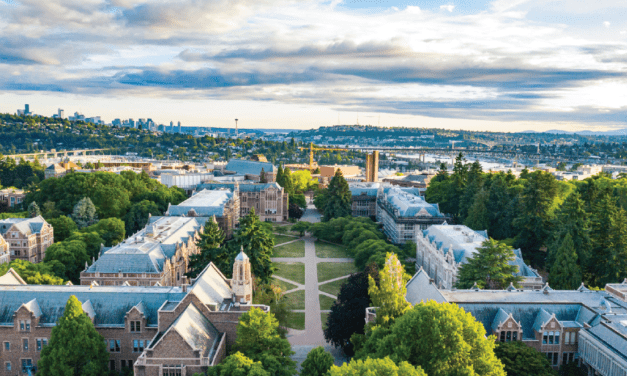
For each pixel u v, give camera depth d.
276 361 91.25
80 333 98.19
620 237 147.38
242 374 83.25
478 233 179.25
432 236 179.50
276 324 102.25
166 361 93.25
